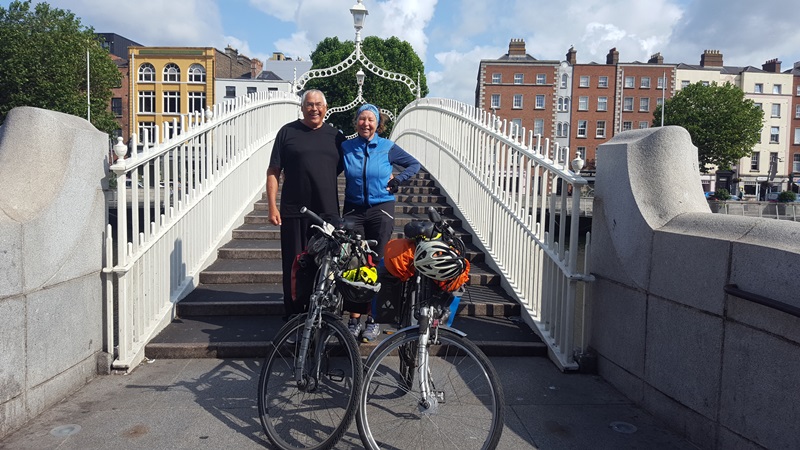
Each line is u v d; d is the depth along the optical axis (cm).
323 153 445
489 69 6525
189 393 386
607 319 421
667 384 346
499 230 650
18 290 318
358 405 298
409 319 360
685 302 329
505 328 518
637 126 6600
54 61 3962
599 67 6512
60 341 362
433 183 1066
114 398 374
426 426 314
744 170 6831
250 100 861
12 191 331
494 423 287
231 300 541
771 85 6875
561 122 6575
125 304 420
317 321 323
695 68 7106
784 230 275
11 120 363
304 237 449
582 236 1298
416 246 329
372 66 1420
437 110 1055
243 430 335
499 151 666
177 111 5728
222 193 714
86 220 389
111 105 5778
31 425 331
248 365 440
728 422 294
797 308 245
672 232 344
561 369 441
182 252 558
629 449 320
